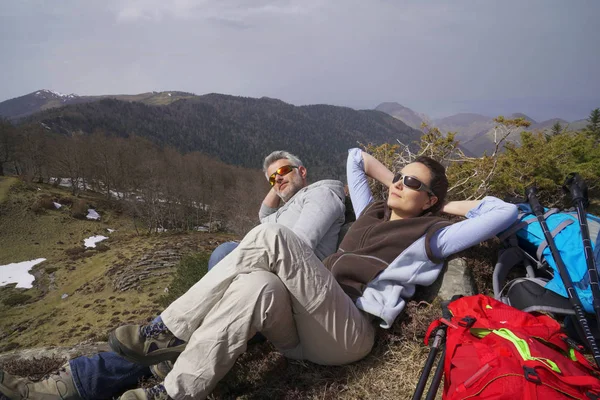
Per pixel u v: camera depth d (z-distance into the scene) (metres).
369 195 3.54
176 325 2.10
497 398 1.49
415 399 1.78
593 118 22.50
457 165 5.78
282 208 3.70
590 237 2.47
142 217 70.75
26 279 49.25
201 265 11.70
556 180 6.06
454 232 2.60
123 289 39.88
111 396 2.35
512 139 5.64
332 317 2.23
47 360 2.93
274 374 2.64
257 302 2.02
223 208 80.06
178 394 2.01
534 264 2.88
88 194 84.56
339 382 2.46
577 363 1.81
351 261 2.68
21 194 72.12
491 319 2.05
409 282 2.64
